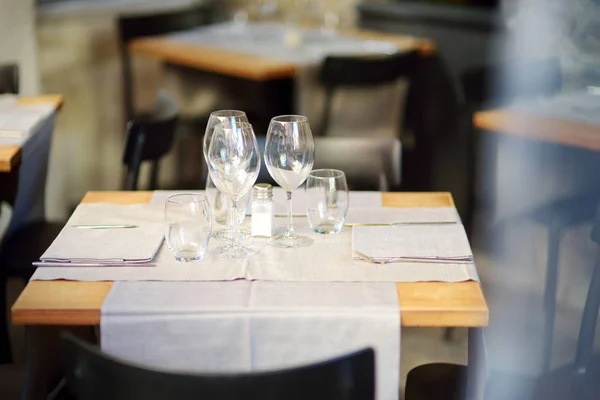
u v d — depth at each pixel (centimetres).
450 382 158
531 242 336
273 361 136
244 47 384
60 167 429
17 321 135
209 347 135
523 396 192
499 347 260
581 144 229
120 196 190
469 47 473
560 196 273
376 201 187
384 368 135
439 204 185
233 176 155
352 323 133
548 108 261
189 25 432
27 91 417
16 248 234
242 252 156
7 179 225
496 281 305
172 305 135
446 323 135
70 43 496
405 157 418
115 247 157
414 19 496
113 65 507
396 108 411
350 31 423
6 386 174
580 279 304
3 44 402
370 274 147
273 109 368
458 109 468
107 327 134
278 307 134
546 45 429
